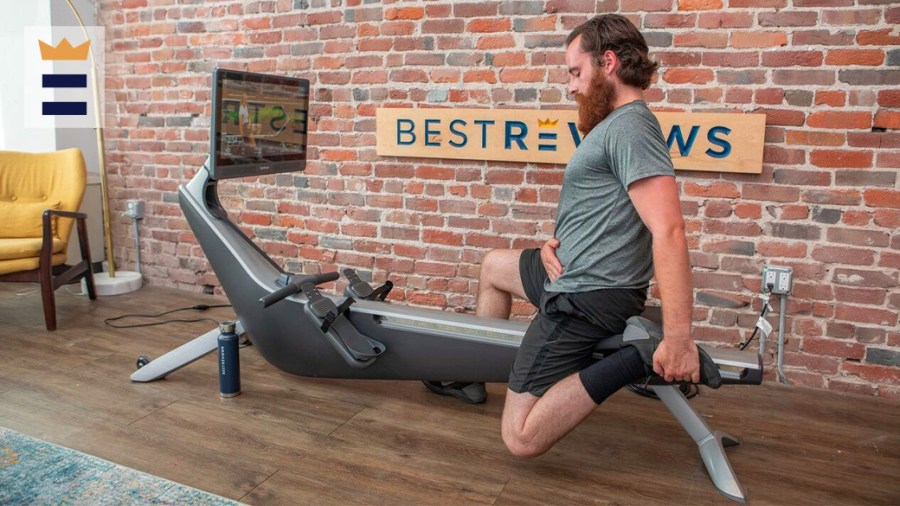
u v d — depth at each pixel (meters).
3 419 2.27
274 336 2.50
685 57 2.74
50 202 3.55
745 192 2.74
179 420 2.30
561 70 2.94
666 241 1.61
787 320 2.76
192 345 2.69
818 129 2.61
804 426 2.37
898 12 2.45
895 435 2.31
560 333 1.89
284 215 3.65
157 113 3.91
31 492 1.81
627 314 1.86
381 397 2.54
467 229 3.23
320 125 3.47
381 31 3.25
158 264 4.07
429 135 3.18
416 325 2.31
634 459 2.11
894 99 2.49
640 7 2.78
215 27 3.65
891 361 2.62
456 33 3.10
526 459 2.09
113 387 2.56
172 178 3.93
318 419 2.34
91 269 3.70
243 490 1.88
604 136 1.74
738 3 2.64
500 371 2.24
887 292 2.60
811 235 2.67
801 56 2.59
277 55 3.52
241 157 2.41
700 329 2.89
